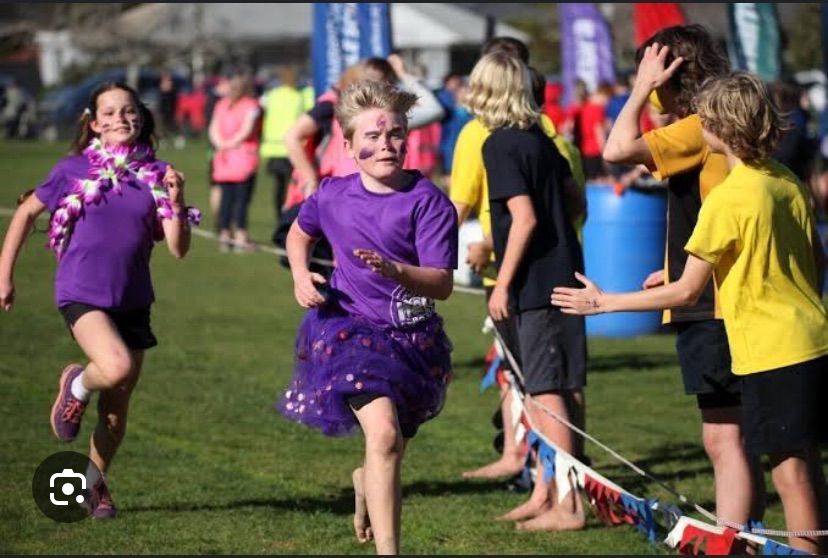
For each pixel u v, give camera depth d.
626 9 91.88
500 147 15.05
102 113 14.59
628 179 29.75
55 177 14.62
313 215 12.55
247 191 44.00
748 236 11.87
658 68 13.15
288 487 16.77
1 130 116.06
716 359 13.12
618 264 29.59
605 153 13.20
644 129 22.42
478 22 105.00
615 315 30.25
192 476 17.20
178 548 13.93
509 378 16.23
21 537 14.23
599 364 26.52
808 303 12.08
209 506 15.73
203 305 33.34
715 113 12.09
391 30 31.75
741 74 12.16
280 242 19.00
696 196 13.15
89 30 125.25
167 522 14.95
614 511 14.03
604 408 22.27
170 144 103.12
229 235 44.44
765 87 12.12
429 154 55.69
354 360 12.01
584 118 50.34
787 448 11.87
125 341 14.54
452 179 16.52
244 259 42.53
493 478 17.56
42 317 30.33
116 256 14.34
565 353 15.23
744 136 11.97
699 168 13.09
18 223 14.66
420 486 17.16
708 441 13.49
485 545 14.41
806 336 11.91
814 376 11.90
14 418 20.22
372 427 11.82
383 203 12.16
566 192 15.55
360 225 12.19
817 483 12.28
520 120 15.21
